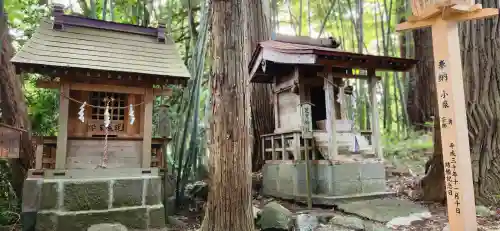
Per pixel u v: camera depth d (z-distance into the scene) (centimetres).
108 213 531
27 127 675
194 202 760
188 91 847
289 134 772
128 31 668
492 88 636
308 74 782
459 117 341
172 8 1191
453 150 340
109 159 578
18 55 509
